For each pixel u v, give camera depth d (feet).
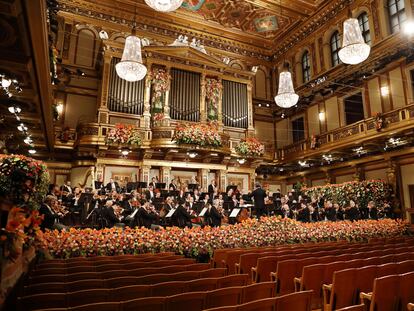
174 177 54.75
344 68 56.54
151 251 23.41
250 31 69.51
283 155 66.18
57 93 55.93
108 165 51.31
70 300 10.01
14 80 27.30
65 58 56.34
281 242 28.86
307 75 67.51
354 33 25.73
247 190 59.62
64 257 20.59
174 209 31.65
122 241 22.67
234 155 56.80
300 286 14.93
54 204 29.01
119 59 54.75
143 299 9.17
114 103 52.54
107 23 59.98
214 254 22.33
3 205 10.39
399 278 12.13
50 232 21.52
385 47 50.21
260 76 74.64
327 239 31.68
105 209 29.32
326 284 15.19
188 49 57.41
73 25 57.77
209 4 61.31
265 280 17.46
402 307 12.20
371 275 14.11
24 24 19.97
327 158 59.82
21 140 46.70
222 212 35.14
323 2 60.23
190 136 49.93
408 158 49.14
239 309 8.68
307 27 66.44
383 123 46.01
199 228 26.63
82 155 52.80
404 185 49.44
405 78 47.73
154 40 62.85
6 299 10.38
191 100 57.36
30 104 33.55
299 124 69.36
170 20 63.93
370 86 53.36
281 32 69.92
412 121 42.04
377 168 54.03
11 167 18.85
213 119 58.44
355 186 51.70
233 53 71.36
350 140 51.16
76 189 38.17
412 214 47.80
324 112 62.64
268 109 74.54
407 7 48.14
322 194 56.90
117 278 12.51
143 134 51.42
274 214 37.11
